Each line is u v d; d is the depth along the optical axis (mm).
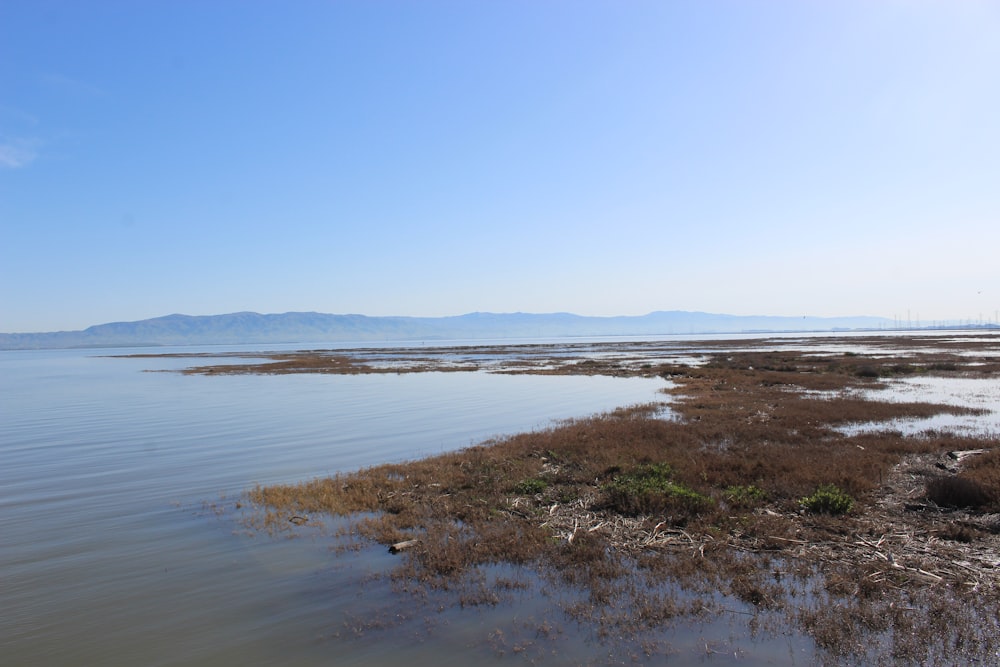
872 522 10719
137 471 16578
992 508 11180
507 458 16312
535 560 9273
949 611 7367
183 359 112375
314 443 20703
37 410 31844
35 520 12039
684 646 6785
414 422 25469
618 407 29172
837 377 41594
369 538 10484
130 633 7375
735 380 40219
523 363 72375
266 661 6707
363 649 6891
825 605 7602
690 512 11219
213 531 11133
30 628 7531
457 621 7465
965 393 31922
